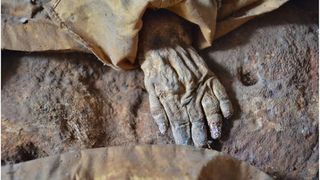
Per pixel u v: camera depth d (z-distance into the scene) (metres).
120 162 0.44
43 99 0.55
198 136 0.52
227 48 0.58
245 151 0.54
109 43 0.53
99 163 0.44
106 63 0.56
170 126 0.54
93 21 0.53
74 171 0.44
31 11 0.55
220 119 0.53
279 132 0.54
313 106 0.56
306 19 0.62
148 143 0.54
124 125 0.56
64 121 0.54
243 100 0.56
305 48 0.59
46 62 0.57
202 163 0.44
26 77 0.57
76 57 0.59
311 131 0.54
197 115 0.53
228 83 0.56
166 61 0.55
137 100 0.57
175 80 0.54
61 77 0.57
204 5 0.53
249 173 0.44
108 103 0.57
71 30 0.53
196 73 0.55
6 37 0.54
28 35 0.55
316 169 0.53
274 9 0.58
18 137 0.52
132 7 0.49
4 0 0.55
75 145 0.53
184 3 0.51
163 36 0.56
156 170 0.43
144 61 0.56
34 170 0.44
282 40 0.59
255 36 0.59
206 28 0.54
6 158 0.51
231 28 0.58
